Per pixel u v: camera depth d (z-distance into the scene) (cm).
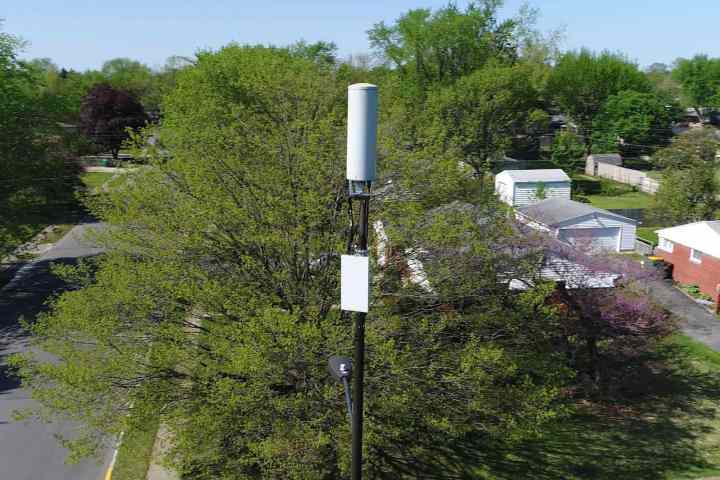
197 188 1273
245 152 1403
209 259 1330
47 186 3036
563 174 4559
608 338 1903
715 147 3562
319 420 1049
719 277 2581
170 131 1619
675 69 9631
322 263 1320
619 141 7212
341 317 1285
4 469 1458
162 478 1391
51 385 1858
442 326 1217
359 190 696
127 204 1373
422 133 1700
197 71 3369
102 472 1452
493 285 1362
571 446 1582
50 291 2806
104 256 1505
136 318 1250
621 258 2094
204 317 1353
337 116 1587
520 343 1438
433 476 1427
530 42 5625
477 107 4662
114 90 6256
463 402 1234
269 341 1070
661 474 1462
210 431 1123
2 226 2794
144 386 1203
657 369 2019
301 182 1320
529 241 1684
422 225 1304
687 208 3453
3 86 2903
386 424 1186
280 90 1625
